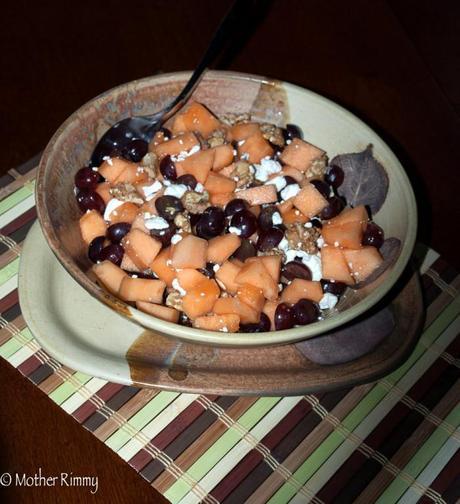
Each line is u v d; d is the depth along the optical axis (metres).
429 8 0.84
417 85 0.80
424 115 0.78
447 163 0.75
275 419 0.59
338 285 0.62
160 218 0.61
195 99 0.67
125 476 0.55
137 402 0.58
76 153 0.62
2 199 0.67
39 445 0.56
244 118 0.68
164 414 0.58
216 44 0.65
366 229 0.62
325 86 0.79
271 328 0.60
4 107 0.74
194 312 0.58
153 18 0.82
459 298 0.67
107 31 0.80
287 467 0.57
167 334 0.52
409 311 0.62
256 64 0.80
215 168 0.66
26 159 0.71
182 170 0.65
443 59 0.82
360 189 0.65
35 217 0.66
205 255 0.60
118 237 0.62
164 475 0.55
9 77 0.76
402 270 0.56
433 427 0.60
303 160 0.66
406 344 0.60
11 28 0.80
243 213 0.62
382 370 0.59
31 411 0.57
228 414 0.58
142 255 0.60
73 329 0.58
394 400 0.61
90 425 0.57
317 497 0.56
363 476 0.57
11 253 0.64
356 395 0.60
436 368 0.63
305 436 0.58
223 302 0.58
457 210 0.72
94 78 0.77
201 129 0.67
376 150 0.64
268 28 0.82
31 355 0.59
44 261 0.60
